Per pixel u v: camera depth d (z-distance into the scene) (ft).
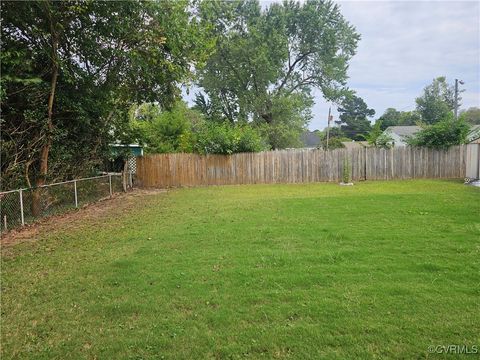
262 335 8.23
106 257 14.83
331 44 80.28
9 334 8.60
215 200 32.65
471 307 9.29
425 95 155.02
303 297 10.20
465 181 44.55
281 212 24.03
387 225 18.94
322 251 14.56
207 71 79.61
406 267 12.40
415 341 7.79
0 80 19.74
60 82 27.78
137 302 10.21
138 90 38.01
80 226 21.80
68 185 28.40
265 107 81.00
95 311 9.73
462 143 50.08
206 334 8.36
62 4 23.93
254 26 74.90
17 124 25.02
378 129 53.16
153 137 58.54
